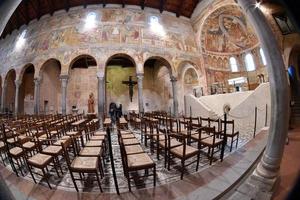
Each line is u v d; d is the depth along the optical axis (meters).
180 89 19.38
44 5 17.27
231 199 2.74
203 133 5.68
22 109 20.36
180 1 17.78
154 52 16.66
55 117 12.48
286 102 2.65
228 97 11.88
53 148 4.16
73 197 2.91
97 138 5.04
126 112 20.73
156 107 21.84
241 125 9.15
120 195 2.92
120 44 16.11
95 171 3.03
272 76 2.72
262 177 2.78
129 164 3.10
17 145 4.63
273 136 2.76
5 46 21.06
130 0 17.06
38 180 3.63
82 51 15.82
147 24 17.22
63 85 15.52
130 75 21.61
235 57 18.62
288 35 9.66
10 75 20.69
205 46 18.27
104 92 15.29
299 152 4.61
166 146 4.04
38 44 17.28
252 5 2.81
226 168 3.73
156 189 3.06
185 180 3.33
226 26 17.86
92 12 16.92
